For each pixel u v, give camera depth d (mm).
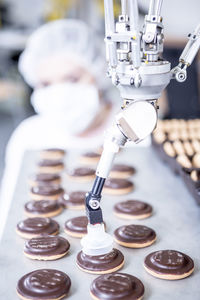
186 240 855
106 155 696
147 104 649
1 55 4008
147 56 657
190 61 675
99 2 3193
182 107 1747
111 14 624
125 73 647
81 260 762
